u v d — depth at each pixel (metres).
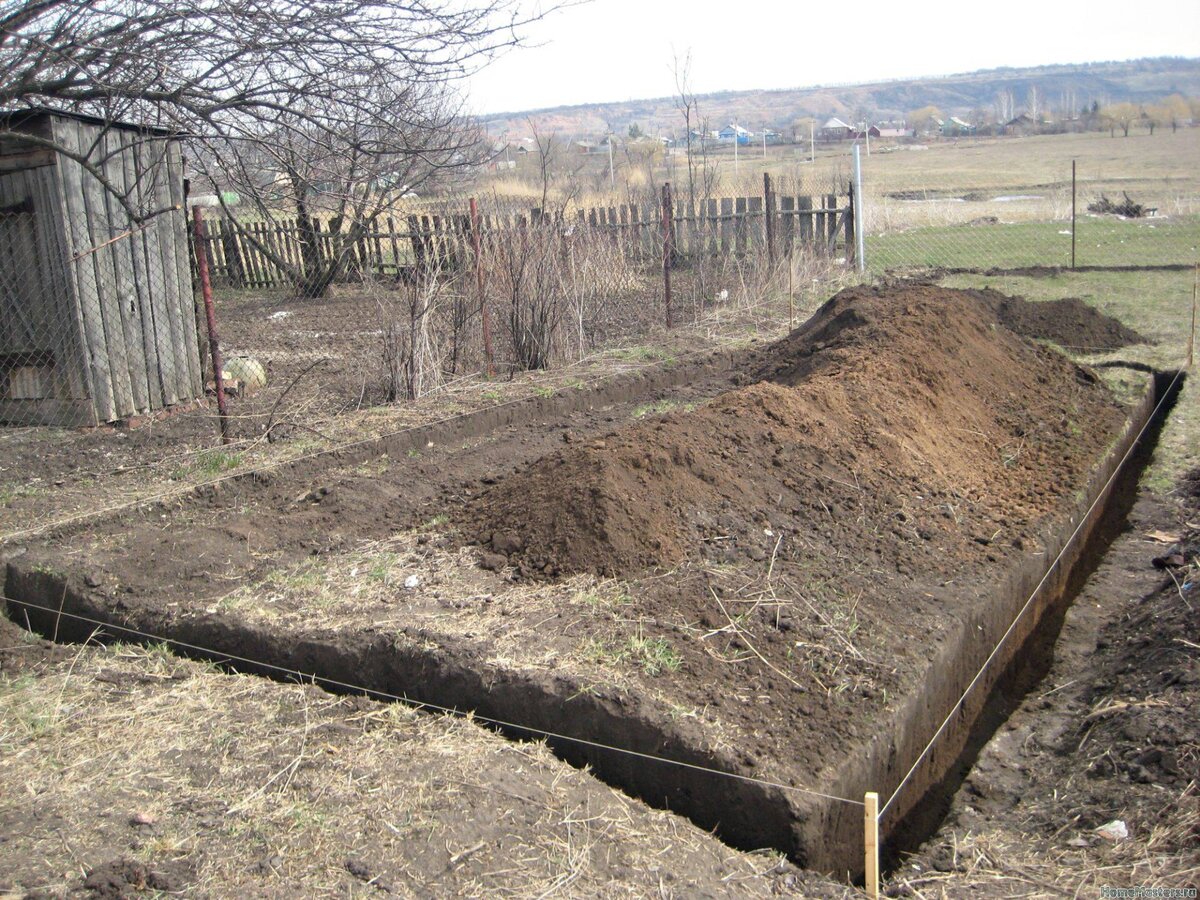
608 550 5.05
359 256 16.50
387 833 3.42
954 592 5.12
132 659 4.83
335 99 7.24
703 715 3.96
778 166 40.56
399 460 7.27
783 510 5.64
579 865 3.28
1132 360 9.88
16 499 6.60
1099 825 3.75
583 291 10.52
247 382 9.60
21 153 7.96
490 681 4.22
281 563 5.51
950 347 8.35
